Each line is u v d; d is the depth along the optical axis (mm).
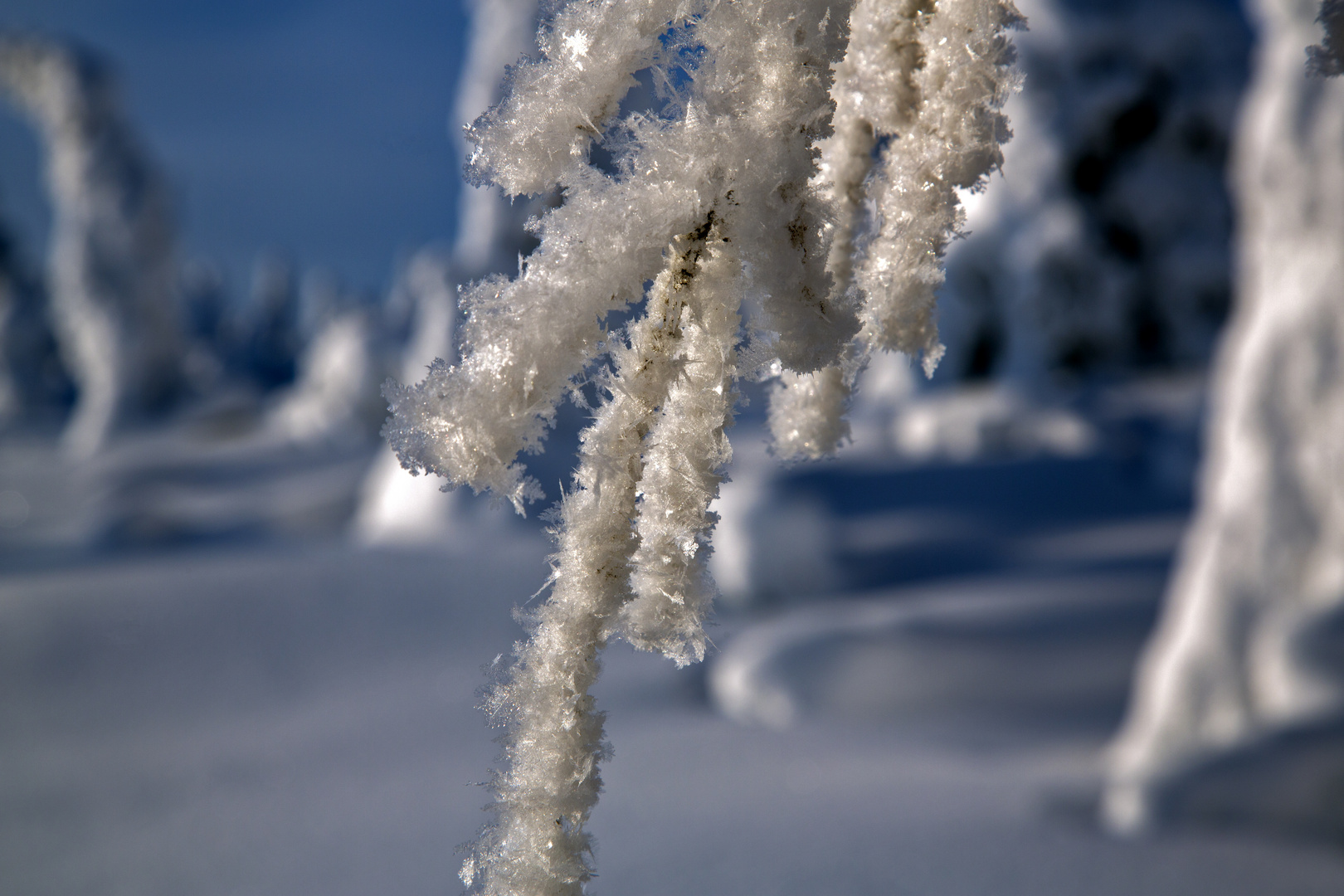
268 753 5117
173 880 3531
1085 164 13859
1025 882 2654
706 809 3461
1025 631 6250
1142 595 6922
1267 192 3629
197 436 22703
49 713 6098
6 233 31000
